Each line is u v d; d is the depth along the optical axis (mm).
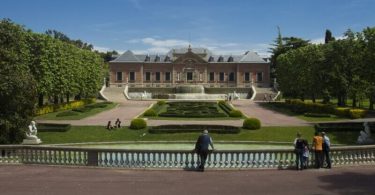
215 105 80375
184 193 16031
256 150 20578
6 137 31062
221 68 134500
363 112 52312
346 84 60719
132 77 134500
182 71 134625
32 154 21500
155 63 134500
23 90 30984
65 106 72000
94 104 82750
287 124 48250
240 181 18062
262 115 61719
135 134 42312
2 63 31016
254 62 133375
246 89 120000
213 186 17156
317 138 20984
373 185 17328
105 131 43656
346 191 16375
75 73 78312
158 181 18000
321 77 65500
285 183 17719
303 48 80438
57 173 19453
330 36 120500
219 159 21844
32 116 33562
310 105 67438
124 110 71812
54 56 65250
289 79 85750
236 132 41688
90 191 16234
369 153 22156
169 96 111812
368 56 51719
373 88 52656
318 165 21016
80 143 37344
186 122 51125
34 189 16484
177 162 20734
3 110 30641
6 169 20328
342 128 40938
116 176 18891
